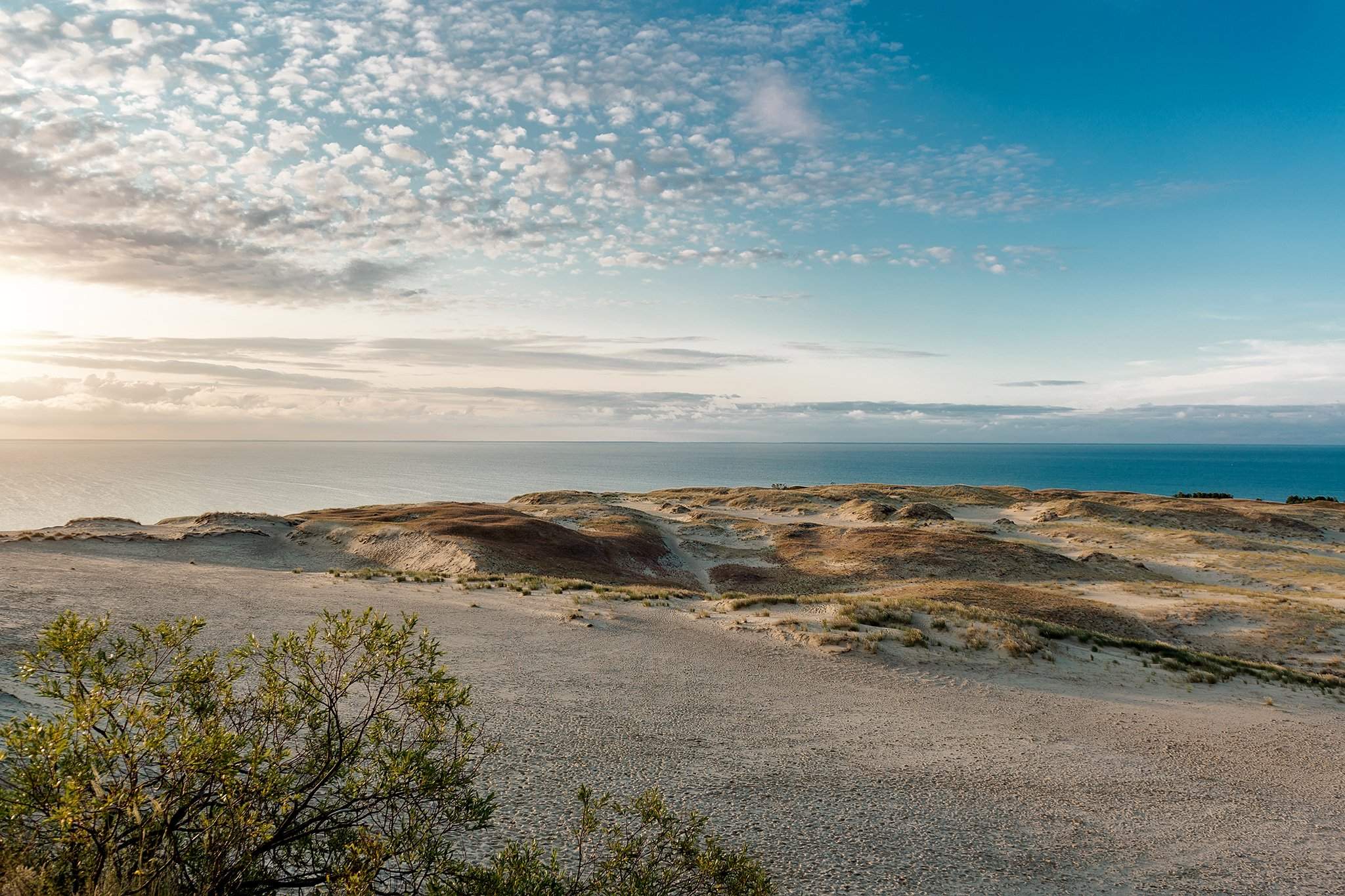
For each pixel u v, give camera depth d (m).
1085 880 8.53
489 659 18.44
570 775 10.20
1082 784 12.59
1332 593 47.50
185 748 3.91
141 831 3.77
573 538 57.09
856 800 10.55
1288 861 9.77
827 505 98.94
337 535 53.62
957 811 10.57
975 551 58.72
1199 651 29.86
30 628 15.24
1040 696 20.14
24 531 42.81
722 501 108.31
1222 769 14.48
